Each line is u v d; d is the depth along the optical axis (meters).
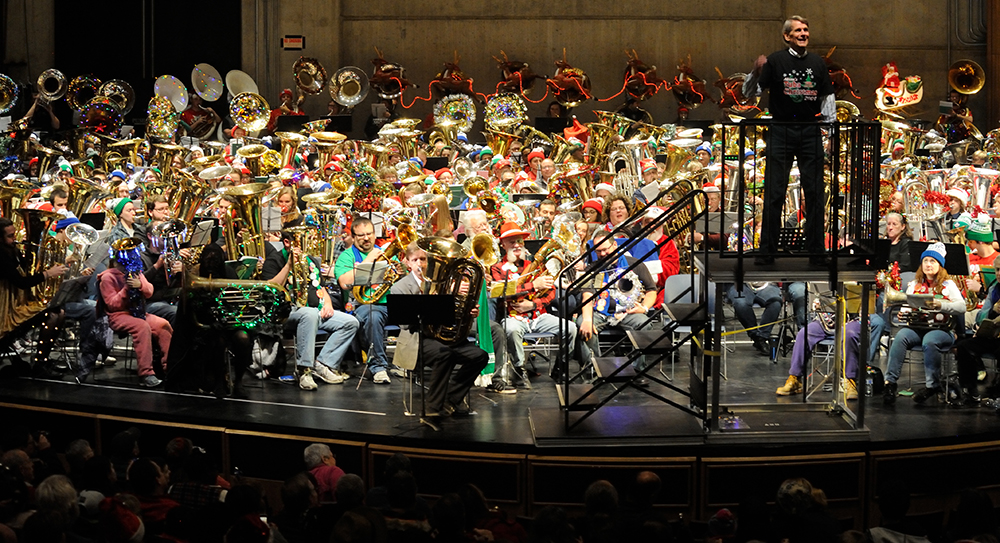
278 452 7.95
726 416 7.97
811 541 5.62
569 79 22.61
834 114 7.46
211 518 5.26
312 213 9.52
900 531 5.95
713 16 24.72
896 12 24.52
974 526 5.77
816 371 9.44
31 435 7.30
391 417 8.15
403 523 5.52
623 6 24.70
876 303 9.47
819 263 7.47
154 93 23.23
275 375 9.35
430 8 24.64
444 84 22.73
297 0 24.03
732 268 7.39
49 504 5.37
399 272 9.10
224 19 24.25
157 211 9.67
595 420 7.89
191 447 7.00
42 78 20.70
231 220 9.48
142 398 8.68
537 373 9.62
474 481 7.58
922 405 8.46
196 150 14.66
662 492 7.45
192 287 8.56
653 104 25.06
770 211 7.55
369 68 24.73
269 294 8.64
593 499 6.07
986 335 8.24
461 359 8.19
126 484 6.73
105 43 24.27
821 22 24.62
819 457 7.45
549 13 24.70
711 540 5.79
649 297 9.44
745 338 10.98
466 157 16.67
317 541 5.80
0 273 9.05
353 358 9.99
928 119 24.70
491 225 10.87
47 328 9.28
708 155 15.91
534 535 5.32
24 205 10.54
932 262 8.50
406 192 12.18
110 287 8.98
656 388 8.97
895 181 14.28
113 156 17.08
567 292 7.97
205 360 8.80
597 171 14.86
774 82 7.52
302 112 22.41
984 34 24.28
